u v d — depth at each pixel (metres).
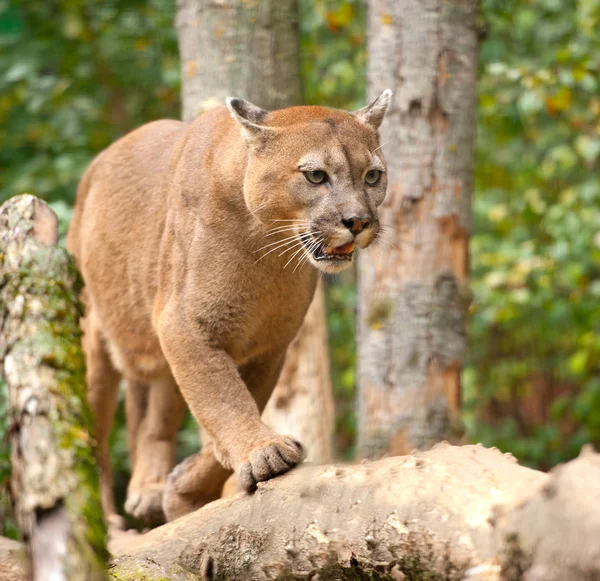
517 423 17.77
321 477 5.82
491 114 14.95
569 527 4.36
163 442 10.11
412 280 10.20
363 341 10.58
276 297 7.86
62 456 5.14
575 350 16.83
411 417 10.16
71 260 6.45
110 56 16.03
